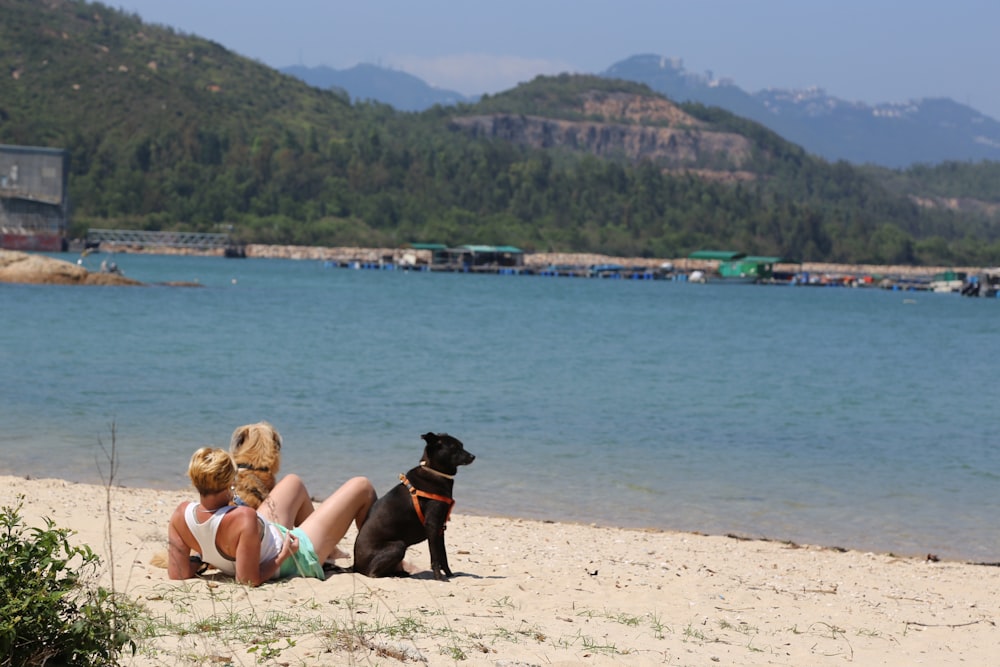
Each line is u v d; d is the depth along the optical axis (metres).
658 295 120.19
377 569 8.58
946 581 11.35
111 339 39.00
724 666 6.95
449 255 182.38
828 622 8.77
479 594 8.45
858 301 125.94
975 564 12.37
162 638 6.37
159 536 10.30
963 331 71.44
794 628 8.39
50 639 4.94
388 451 18.67
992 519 15.06
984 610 9.84
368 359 36.31
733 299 117.81
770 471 18.44
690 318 76.00
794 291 155.25
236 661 6.00
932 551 13.20
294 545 8.34
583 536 12.77
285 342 41.69
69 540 9.72
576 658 6.69
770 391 31.62
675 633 7.80
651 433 22.33
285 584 8.16
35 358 31.95
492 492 15.87
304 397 25.72
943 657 7.79
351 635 6.60
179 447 18.16
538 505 15.04
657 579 10.24
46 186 182.62
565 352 43.06
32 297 61.09
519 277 169.88
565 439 21.08
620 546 12.23
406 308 73.75
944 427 24.92
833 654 7.62
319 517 8.65
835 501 16.09
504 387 29.69
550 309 80.94
